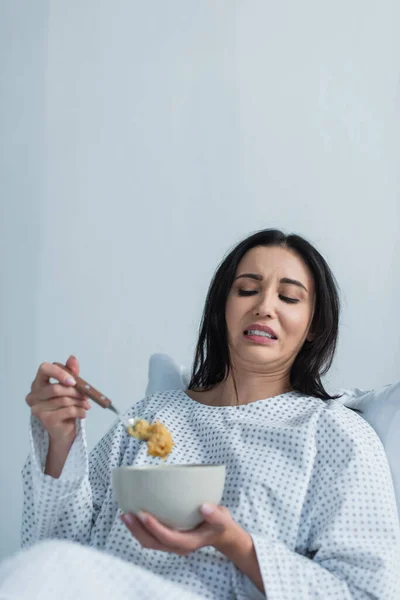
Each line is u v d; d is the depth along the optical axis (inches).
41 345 119.4
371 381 107.8
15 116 122.6
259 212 114.0
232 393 64.7
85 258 119.3
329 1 113.7
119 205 118.9
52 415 53.0
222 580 54.2
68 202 120.4
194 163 116.9
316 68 113.3
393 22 111.4
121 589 44.0
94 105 120.8
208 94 117.0
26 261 120.7
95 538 57.7
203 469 47.1
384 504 56.1
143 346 116.7
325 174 111.7
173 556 55.0
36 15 123.3
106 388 117.1
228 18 117.0
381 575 52.3
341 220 110.7
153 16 119.8
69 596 41.6
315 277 64.3
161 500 46.7
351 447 57.6
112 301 118.0
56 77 122.3
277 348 62.4
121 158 119.4
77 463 55.2
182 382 75.0
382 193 109.8
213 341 66.9
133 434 51.3
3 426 119.1
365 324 108.3
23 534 57.8
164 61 119.0
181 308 116.0
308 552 56.2
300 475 57.2
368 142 110.7
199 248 116.0
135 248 117.9
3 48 123.4
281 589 50.3
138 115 119.3
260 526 55.9
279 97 114.3
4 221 121.6
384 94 110.7
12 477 118.3
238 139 115.4
